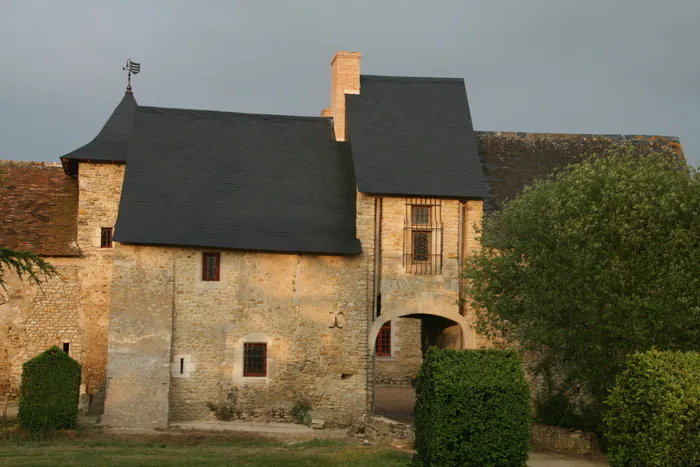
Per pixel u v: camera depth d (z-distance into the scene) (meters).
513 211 20.39
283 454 17.73
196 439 20.02
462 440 14.34
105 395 22.62
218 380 22.70
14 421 21.22
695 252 17.67
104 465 15.70
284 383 22.95
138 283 22.38
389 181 23.64
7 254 17.47
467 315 23.61
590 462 17.86
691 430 13.22
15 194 26.09
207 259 22.94
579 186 19.22
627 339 17.61
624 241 18.12
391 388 32.53
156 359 22.17
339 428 22.81
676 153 28.31
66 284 24.69
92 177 25.28
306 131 26.20
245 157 25.00
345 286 23.36
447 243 23.84
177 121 25.38
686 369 13.65
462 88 26.89
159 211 22.98
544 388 22.19
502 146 27.38
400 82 26.70
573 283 18.17
